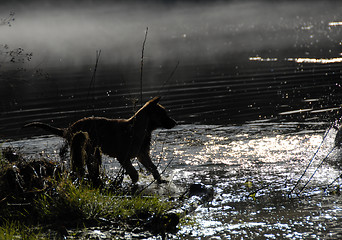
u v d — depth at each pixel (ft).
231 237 25.23
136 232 25.94
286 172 38.17
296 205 30.32
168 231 26.30
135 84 97.71
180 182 36.88
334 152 42.93
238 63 125.70
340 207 29.55
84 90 91.86
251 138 50.60
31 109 73.72
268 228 26.40
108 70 123.03
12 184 29.01
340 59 119.34
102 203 28.63
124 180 38.55
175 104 75.51
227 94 82.84
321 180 35.70
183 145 48.57
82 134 33.73
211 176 37.99
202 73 111.24
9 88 88.58
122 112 68.03
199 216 28.99
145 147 39.14
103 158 45.32
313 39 167.84
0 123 64.08
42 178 30.45
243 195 32.96
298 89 83.71
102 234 25.21
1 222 26.78
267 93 81.76
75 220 26.94
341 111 63.77
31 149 47.39
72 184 29.71
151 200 30.53
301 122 57.93
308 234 25.23
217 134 53.26
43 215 27.09
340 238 24.52
